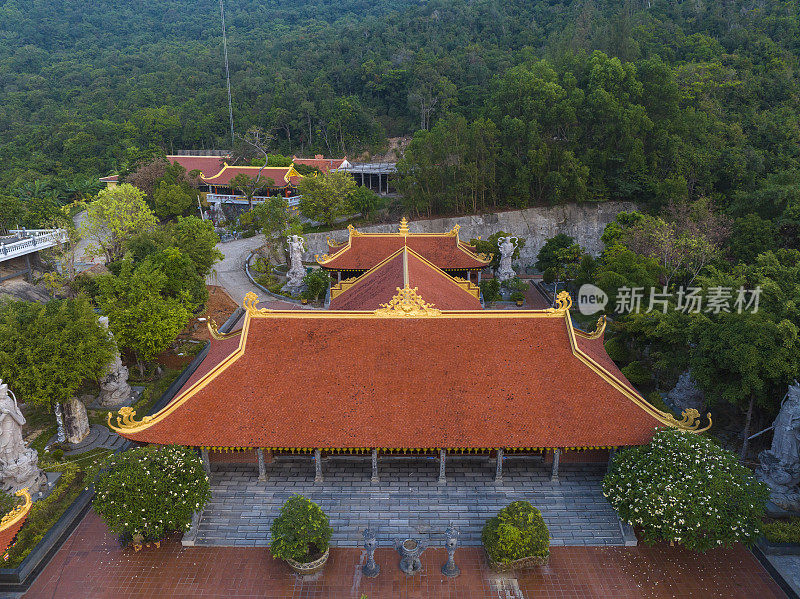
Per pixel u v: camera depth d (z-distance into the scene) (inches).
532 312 1518.2
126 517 1240.2
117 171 5132.9
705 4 5428.2
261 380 1430.9
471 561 1294.3
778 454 1445.6
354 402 1398.9
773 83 4249.5
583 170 3708.2
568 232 3919.8
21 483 1469.0
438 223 3922.2
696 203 3053.6
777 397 1563.7
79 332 1711.4
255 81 6619.1
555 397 1408.7
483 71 5698.8
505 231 3905.0
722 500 1203.9
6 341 1594.5
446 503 1417.3
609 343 2223.2
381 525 1369.3
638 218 3026.6
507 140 4030.5
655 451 1294.3
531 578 1250.0
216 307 2834.6
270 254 3545.8
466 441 1334.9
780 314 1590.8
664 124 3816.4
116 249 3063.5
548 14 6604.3
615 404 1393.9
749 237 2588.6
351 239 2620.6
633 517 1238.9
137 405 1947.6
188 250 2689.5
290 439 1338.6
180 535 1379.2
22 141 6033.5
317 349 1476.4
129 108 6594.5
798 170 3201.3
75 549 1342.3
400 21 7573.8
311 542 1273.4
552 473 1467.8
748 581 1250.0
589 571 1269.7
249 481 1477.6
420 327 1507.1
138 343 2000.5
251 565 1290.6
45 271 2930.6
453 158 4040.4
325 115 5807.1
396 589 1223.5
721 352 1562.5
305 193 3939.5
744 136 3880.4
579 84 4256.9
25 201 4424.2
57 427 1795.0
